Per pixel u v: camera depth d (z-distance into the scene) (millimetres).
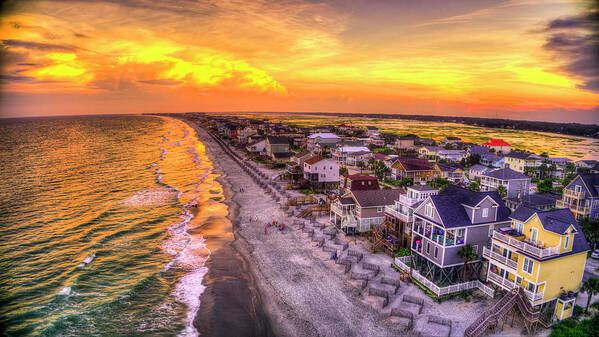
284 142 130375
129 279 41438
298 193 81688
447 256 35625
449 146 163125
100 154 145000
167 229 58500
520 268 30812
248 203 74062
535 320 29172
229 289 39094
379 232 48844
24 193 79875
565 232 28906
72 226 59000
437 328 30438
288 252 48562
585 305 32688
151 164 123750
